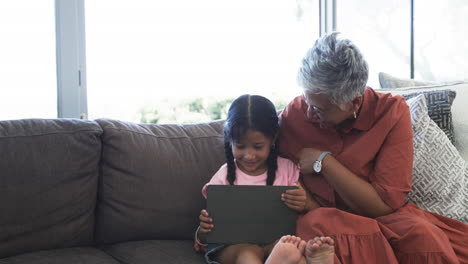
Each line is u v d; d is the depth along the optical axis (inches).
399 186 51.7
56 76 77.9
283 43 100.2
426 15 105.3
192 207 61.6
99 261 52.5
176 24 87.6
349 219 48.8
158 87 87.0
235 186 54.0
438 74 104.3
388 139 53.6
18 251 54.0
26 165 54.6
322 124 55.1
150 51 85.6
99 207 60.1
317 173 56.7
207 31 90.9
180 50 88.4
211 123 70.0
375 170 53.6
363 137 54.5
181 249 56.9
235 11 93.7
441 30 103.5
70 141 57.6
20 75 75.3
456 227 53.2
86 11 79.4
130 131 61.7
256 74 97.1
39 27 76.3
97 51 80.9
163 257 53.6
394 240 47.1
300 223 51.9
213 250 52.5
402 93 75.2
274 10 98.6
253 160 56.7
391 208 51.8
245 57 95.5
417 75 107.0
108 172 59.9
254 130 55.1
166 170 61.4
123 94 83.7
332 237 48.2
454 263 44.6
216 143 66.6
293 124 59.0
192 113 91.4
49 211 55.6
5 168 53.5
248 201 53.8
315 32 105.9
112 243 60.4
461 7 100.7
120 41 82.7
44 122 58.4
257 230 53.4
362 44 107.1
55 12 77.1
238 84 95.3
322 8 107.3
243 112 55.7
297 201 52.9
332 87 48.5
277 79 99.6
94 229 60.2
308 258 45.4
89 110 81.0
